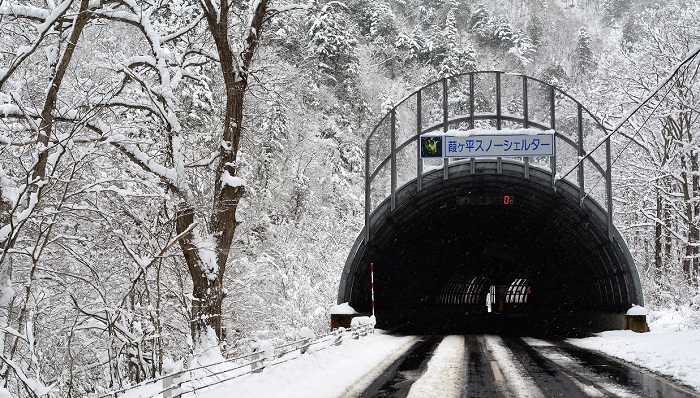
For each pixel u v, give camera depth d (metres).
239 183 18.20
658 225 37.69
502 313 62.44
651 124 35.72
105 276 16.80
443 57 85.62
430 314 49.66
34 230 14.16
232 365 15.78
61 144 12.26
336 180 55.44
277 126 40.78
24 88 15.45
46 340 14.80
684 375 12.75
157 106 16.55
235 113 18.70
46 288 14.02
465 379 12.40
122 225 16.64
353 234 43.12
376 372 13.55
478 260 48.97
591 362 15.66
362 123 67.19
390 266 32.56
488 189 28.83
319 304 30.42
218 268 17.80
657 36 33.84
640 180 37.00
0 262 11.13
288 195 45.50
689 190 34.97
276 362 12.19
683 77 32.12
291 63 53.66
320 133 57.88
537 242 38.44
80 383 16.05
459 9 119.88
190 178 19.86
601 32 148.88
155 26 20.70
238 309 24.98
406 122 74.06
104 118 17.12
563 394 10.47
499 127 27.20
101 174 15.77
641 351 17.27
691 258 32.62
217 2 19.44
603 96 38.88
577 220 28.80
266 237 34.97
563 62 122.75
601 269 30.19
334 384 11.61
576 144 26.73
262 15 19.19
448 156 27.00
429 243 36.97
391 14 92.19
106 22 18.20
